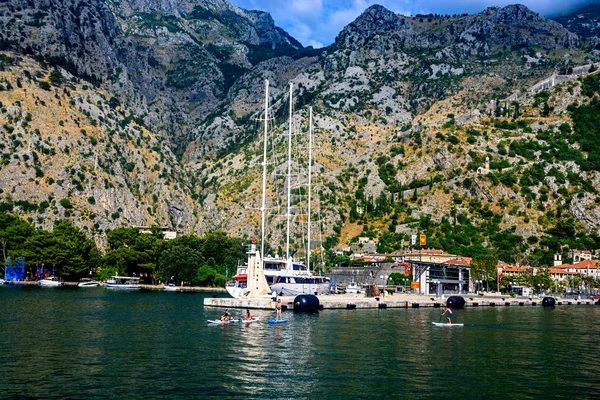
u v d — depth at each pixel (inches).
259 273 4453.7
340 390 1660.9
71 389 1596.9
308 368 1934.1
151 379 1731.1
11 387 1601.9
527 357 2273.6
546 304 6023.6
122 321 3147.1
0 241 7800.2
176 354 2133.4
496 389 1718.8
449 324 3314.5
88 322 3056.1
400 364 2043.6
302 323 3179.1
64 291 6082.7
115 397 1533.0
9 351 2112.5
